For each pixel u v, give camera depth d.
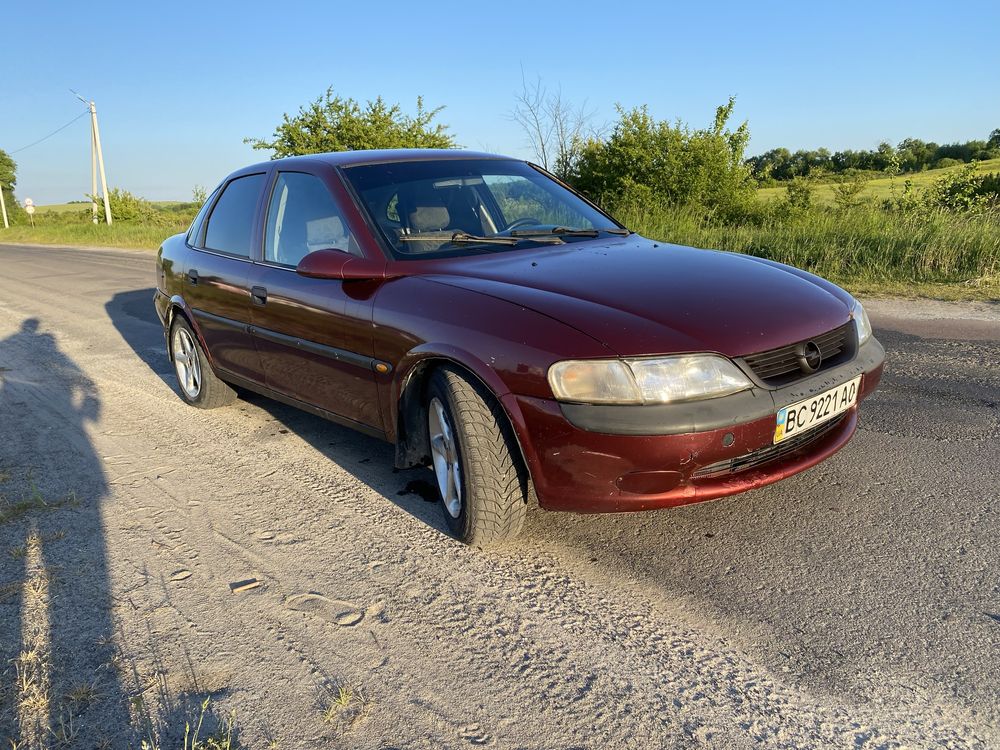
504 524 2.87
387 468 3.88
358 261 3.23
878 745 1.87
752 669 2.18
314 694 2.19
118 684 2.27
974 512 2.98
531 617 2.51
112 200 43.91
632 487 2.54
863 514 3.02
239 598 2.72
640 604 2.54
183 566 2.98
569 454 2.55
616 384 2.47
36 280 14.45
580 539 3.01
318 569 2.91
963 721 1.92
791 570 2.67
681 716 2.01
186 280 4.85
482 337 2.72
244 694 2.20
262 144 21.78
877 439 3.78
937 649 2.20
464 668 2.27
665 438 2.44
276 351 3.98
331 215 3.62
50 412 5.24
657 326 2.57
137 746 2.01
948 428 3.87
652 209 15.20
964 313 6.69
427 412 3.13
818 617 2.39
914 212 10.52
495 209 3.81
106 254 20.98
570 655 2.30
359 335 3.25
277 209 4.08
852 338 2.98
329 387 3.62
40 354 7.26
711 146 18.34
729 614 2.45
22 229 46.66
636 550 2.89
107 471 4.06
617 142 18.92
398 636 2.45
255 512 3.45
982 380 4.65
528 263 3.17
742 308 2.74
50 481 3.94
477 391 2.77
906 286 8.01
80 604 2.73
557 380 2.52
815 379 2.72
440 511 3.35
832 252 9.17
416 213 3.55
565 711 2.06
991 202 11.59
